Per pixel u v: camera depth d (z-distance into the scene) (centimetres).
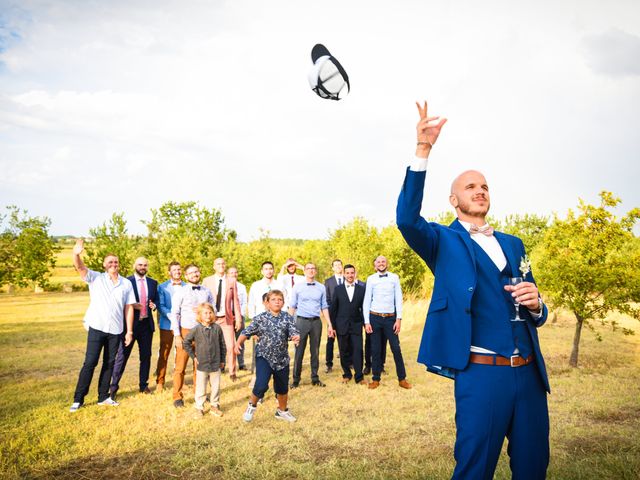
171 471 405
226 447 458
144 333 691
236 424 536
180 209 2367
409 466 401
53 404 616
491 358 231
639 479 354
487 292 241
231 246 2014
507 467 386
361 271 1738
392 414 565
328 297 842
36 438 482
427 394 663
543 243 866
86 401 639
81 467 414
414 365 905
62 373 841
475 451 222
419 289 1827
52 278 4156
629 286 739
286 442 475
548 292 825
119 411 586
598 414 532
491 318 236
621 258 757
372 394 670
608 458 395
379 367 719
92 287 617
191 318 643
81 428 516
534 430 230
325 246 2359
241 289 884
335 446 462
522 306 242
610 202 769
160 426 529
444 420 535
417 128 231
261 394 537
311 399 651
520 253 263
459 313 236
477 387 228
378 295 716
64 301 2670
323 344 1216
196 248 1814
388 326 713
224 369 873
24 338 1245
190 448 456
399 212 238
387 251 1761
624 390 639
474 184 263
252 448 456
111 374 622
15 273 2805
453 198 272
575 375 738
